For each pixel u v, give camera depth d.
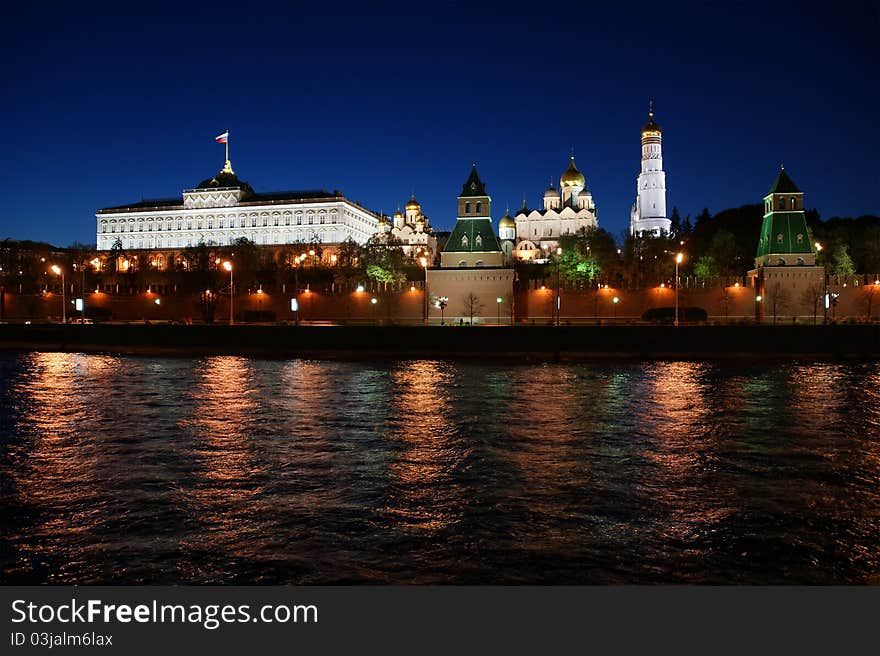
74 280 135.75
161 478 22.09
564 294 102.44
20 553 15.91
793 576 14.86
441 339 65.81
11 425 31.42
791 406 36.88
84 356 68.69
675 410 35.50
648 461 24.62
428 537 16.86
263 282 126.31
